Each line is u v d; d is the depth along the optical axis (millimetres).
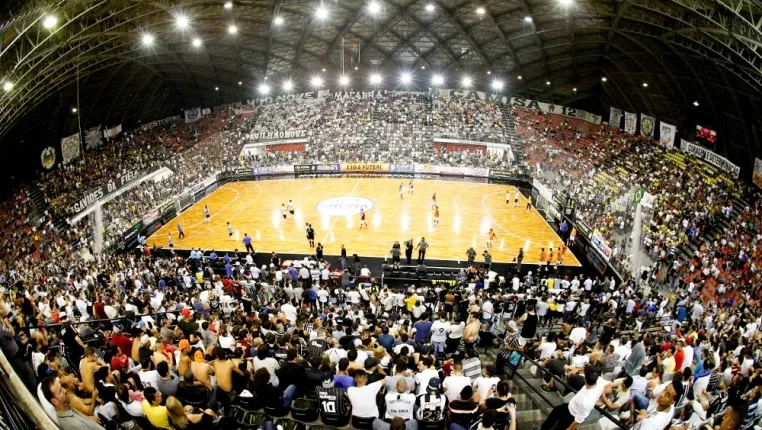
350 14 46125
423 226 36062
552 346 11672
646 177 40781
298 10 43312
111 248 32844
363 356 9836
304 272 24766
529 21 41656
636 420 7559
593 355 10984
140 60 46219
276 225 36500
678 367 11016
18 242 32812
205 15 39000
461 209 40312
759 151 34281
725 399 10055
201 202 43188
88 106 46875
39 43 23875
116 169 47688
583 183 42688
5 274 26391
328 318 15945
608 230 32250
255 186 48312
